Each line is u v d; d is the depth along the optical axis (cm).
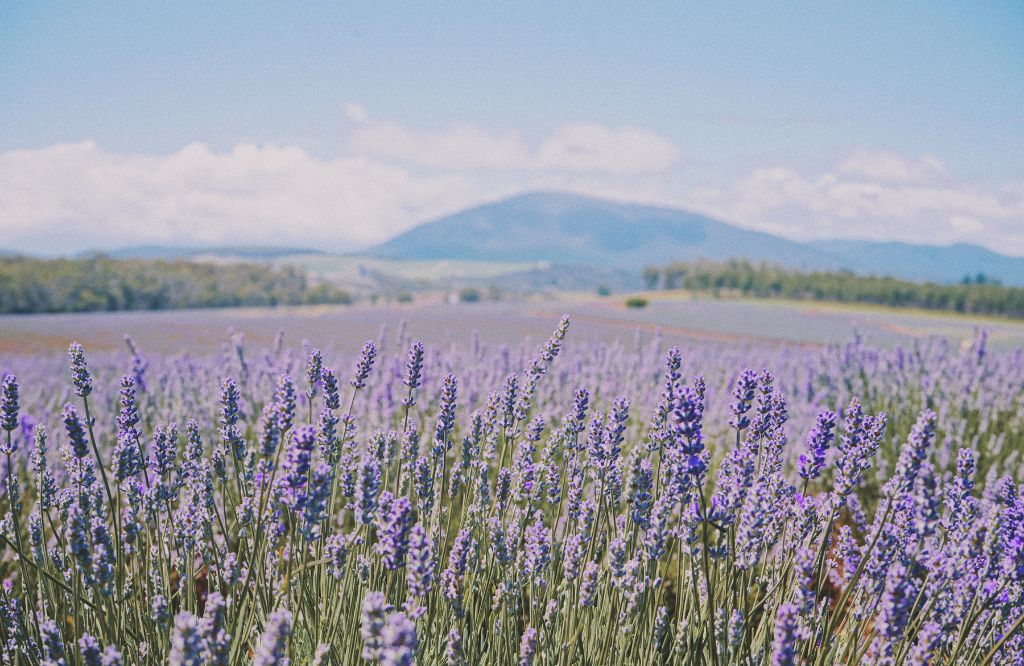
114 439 684
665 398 340
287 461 233
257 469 372
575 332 3234
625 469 353
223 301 8312
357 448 401
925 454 250
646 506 299
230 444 327
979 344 1053
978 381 984
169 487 332
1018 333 3862
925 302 7038
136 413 318
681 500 296
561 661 281
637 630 291
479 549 331
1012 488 336
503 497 331
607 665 301
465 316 4916
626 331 3578
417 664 269
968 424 898
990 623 293
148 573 302
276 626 201
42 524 326
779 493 323
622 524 336
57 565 325
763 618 301
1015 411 949
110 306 7188
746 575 295
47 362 1653
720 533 277
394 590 289
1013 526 279
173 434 325
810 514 304
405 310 6344
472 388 799
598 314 5316
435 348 827
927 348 1134
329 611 296
